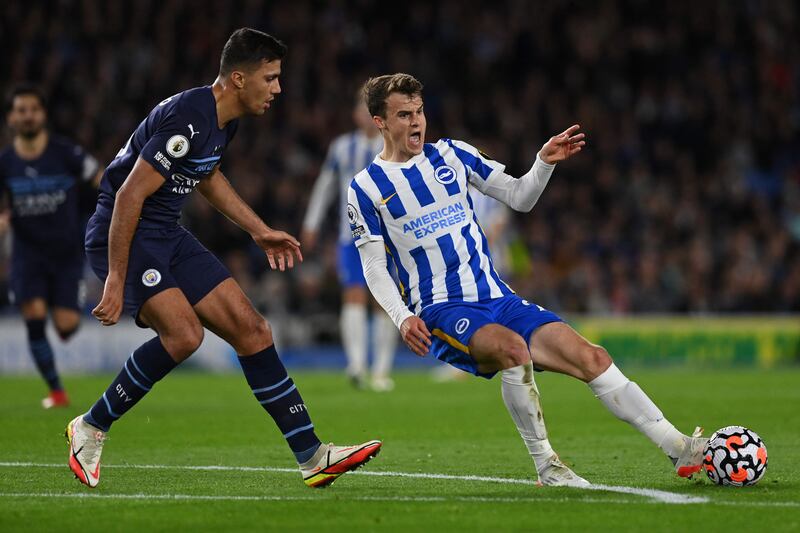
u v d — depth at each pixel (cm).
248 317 2119
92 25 8369
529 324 2109
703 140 8962
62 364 6153
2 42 8156
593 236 8012
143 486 2156
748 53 9550
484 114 8712
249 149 7919
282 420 2138
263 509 1853
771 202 8675
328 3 9106
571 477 2094
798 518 1752
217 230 7094
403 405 4088
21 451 2734
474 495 2022
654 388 4875
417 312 2197
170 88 8188
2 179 3756
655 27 9519
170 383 5316
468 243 2195
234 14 8688
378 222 2209
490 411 3859
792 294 7369
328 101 8469
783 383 5197
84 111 7825
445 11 9312
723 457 2064
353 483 2209
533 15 9438
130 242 2042
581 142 2144
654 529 1675
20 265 3847
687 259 7644
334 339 6812
